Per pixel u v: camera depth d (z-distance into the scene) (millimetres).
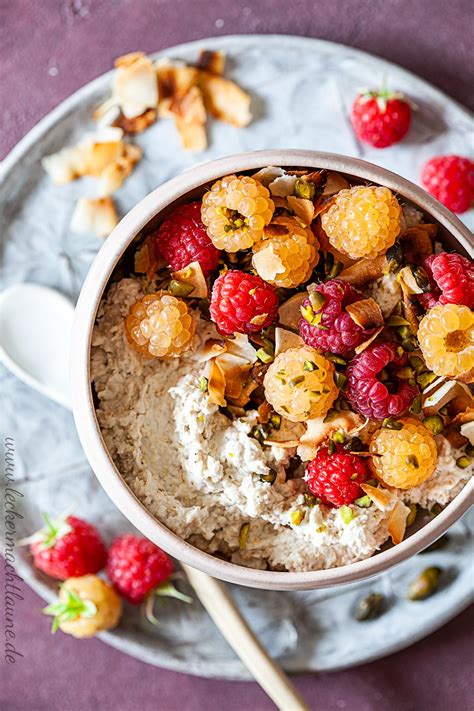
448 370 420
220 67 523
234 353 438
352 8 538
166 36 542
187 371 438
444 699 550
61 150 523
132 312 431
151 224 438
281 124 525
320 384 422
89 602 513
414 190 424
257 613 525
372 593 524
